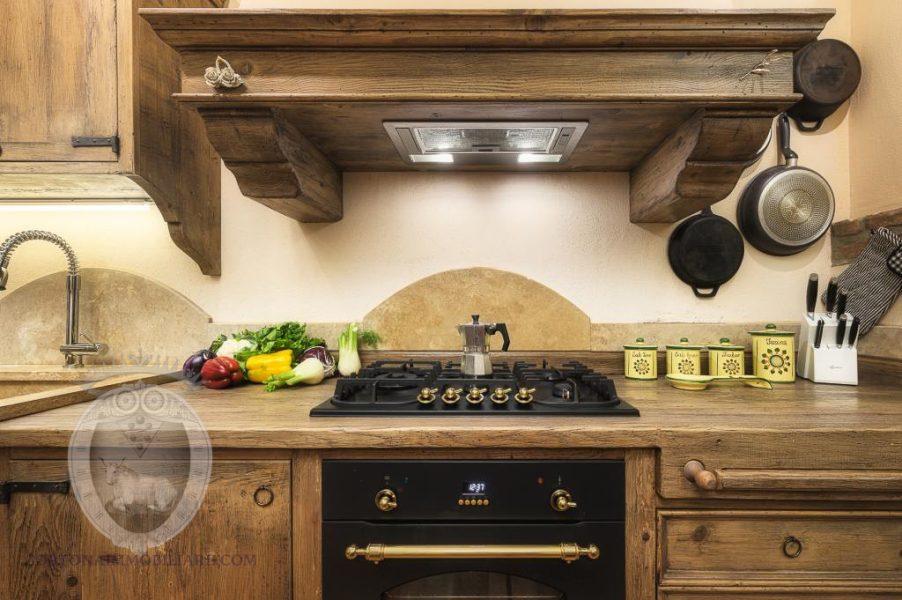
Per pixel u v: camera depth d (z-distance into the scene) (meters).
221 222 1.46
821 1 1.42
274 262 1.47
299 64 0.97
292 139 1.08
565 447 0.83
